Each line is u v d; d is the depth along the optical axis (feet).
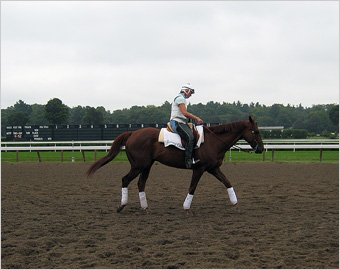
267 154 82.07
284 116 274.98
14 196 31.48
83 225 21.79
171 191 34.27
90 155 82.02
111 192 33.83
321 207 26.73
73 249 17.37
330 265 15.15
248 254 16.43
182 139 24.72
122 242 18.31
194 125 25.41
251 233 19.79
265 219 23.09
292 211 25.44
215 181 40.47
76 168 54.60
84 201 29.43
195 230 20.56
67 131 78.48
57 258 16.17
